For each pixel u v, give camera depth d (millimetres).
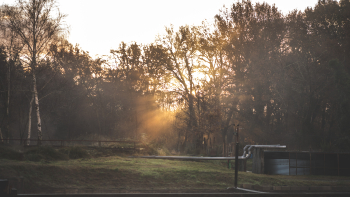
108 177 14789
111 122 55750
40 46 33844
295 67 44312
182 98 47469
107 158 22766
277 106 50844
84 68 54719
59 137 51750
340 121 36750
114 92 56906
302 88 44625
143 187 14008
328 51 43688
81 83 55469
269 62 45719
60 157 20453
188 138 47688
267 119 49812
